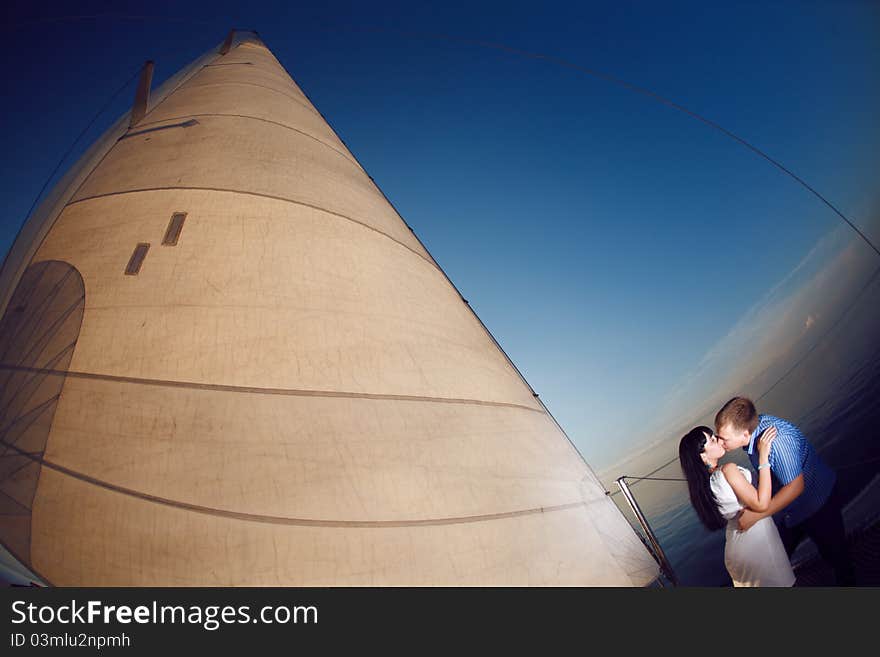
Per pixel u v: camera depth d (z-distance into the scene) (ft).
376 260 31.78
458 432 26.73
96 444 24.08
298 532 21.58
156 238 29.09
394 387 26.40
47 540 23.18
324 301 27.84
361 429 24.53
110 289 27.76
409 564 21.97
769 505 14.98
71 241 30.76
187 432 23.45
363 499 22.75
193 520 21.79
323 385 25.11
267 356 25.36
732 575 16.39
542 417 32.91
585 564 26.35
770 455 15.57
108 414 24.54
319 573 20.95
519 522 25.41
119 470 23.24
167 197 30.83
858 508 29.66
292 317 26.76
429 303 32.32
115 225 30.30
